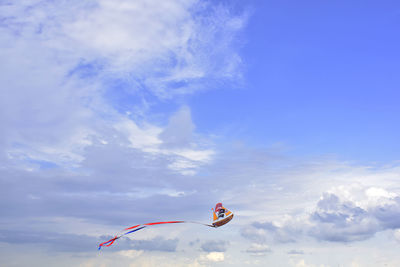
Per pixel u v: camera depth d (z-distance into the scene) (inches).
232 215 2433.6
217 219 2442.2
